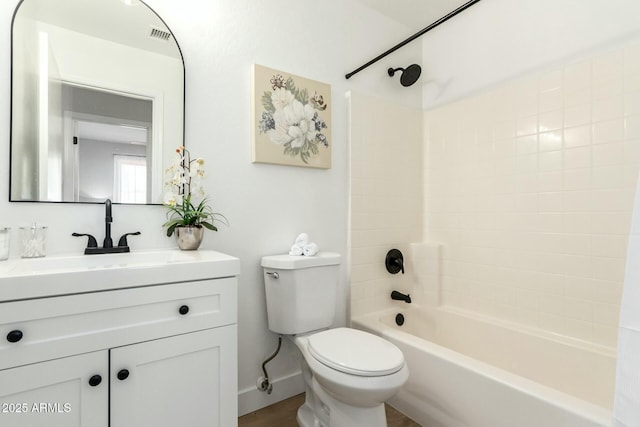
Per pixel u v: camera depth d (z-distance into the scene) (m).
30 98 1.16
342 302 1.98
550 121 1.66
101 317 0.88
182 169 1.40
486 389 1.22
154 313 0.96
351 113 1.98
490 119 1.93
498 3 1.93
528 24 1.79
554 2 1.68
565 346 1.50
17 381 0.78
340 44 1.99
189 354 1.02
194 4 1.50
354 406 1.23
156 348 0.96
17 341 0.77
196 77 1.49
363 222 2.02
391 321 2.02
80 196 1.24
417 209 2.29
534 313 1.71
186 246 1.35
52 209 1.19
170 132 1.42
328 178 1.93
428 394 1.45
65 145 1.22
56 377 0.82
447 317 2.04
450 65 2.19
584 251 1.53
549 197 1.65
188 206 1.38
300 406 1.65
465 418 1.29
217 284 1.08
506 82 1.88
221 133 1.55
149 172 1.37
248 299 1.62
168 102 1.42
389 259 2.09
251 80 1.64
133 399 0.93
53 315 0.81
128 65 1.34
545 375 1.56
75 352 0.84
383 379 1.11
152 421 0.96
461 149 2.09
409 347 1.54
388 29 2.22
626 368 0.67
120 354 0.91
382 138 2.12
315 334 1.43
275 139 1.69
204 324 1.05
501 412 1.17
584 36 1.57
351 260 1.96
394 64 2.24
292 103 1.76
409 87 2.31
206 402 1.05
